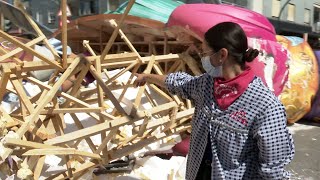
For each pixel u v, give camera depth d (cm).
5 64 240
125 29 503
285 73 470
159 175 343
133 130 303
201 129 200
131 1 241
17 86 246
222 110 189
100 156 274
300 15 1436
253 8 1124
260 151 181
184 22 420
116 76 330
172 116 326
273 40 468
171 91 237
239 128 184
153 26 453
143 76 255
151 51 501
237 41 182
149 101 390
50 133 267
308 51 628
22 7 286
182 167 351
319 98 614
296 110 588
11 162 237
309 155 462
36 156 220
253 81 186
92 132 240
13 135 208
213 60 188
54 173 296
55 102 267
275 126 177
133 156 362
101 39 590
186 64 444
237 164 190
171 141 395
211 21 409
